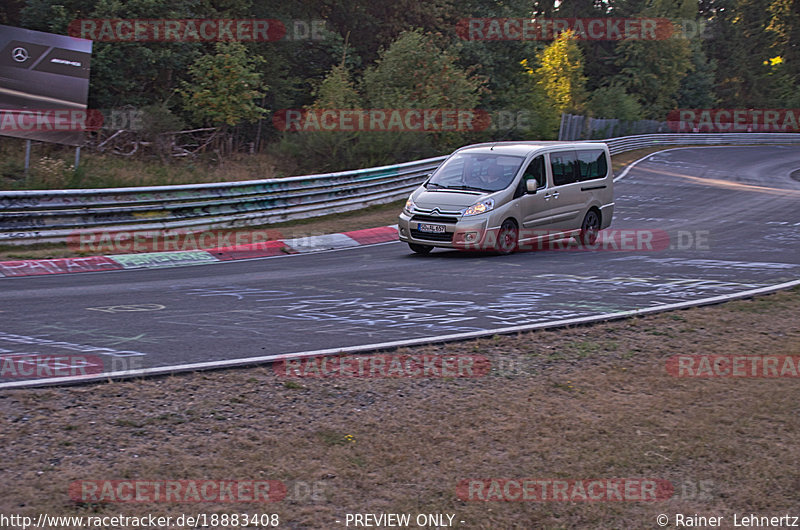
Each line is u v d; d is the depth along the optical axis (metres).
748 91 147.00
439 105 54.91
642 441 8.96
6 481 7.54
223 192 29.56
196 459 8.23
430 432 9.10
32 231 24.50
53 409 9.40
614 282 19.48
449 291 18.14
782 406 10.13
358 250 26.53
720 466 8.38
